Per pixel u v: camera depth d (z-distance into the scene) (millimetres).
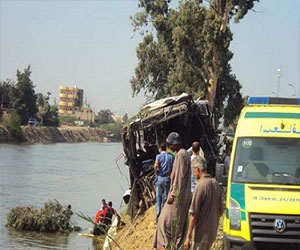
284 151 10922
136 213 19453
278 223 9852
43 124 149750
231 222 10164
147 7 45312
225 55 39781
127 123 19672
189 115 19031
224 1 41719
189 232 9070
